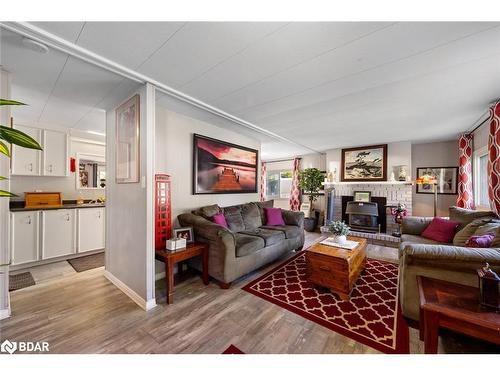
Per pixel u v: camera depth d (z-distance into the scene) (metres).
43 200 3.54
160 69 1.91
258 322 1.83
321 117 3.23
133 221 2.24
